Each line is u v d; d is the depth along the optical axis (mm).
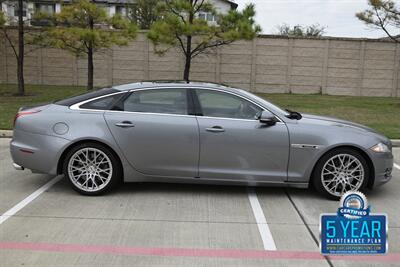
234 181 5910
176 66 24562
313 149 5836
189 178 5918
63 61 24406
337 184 5922
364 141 5891
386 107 18000
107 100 5988
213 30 17781
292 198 6012
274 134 5809
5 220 5004
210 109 5922
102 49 23656
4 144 9648
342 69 24750
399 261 4168
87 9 17781
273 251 4332
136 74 24656
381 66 24625
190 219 5145
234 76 24828
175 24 17016
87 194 5922
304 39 24516
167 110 5914
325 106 17844
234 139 5805
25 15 25375
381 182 6027
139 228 4840
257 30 17766
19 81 18891
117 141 5824
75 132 5832
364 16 19156
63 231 4711
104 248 4312
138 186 6395
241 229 4879
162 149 5844
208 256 4188
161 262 4043
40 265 3945
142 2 36844
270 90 24969
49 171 5910
